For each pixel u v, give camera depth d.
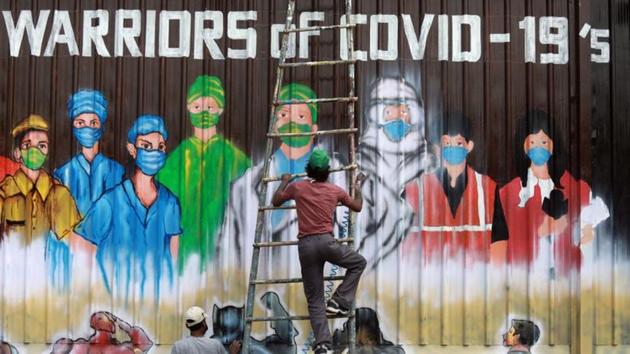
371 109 8.66
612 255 8.70
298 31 8.25
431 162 8.66
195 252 8.57
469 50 8.70
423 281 8.58
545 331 8.60
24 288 8.52
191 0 8.70
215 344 7.21
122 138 8.62
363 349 8.52
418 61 8.69
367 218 8.60
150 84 8.66
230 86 8.66
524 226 8.66
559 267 8.65
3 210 8.57
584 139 8.69
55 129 8.62
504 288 8.62
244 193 8.60
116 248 8.56
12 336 8.50
